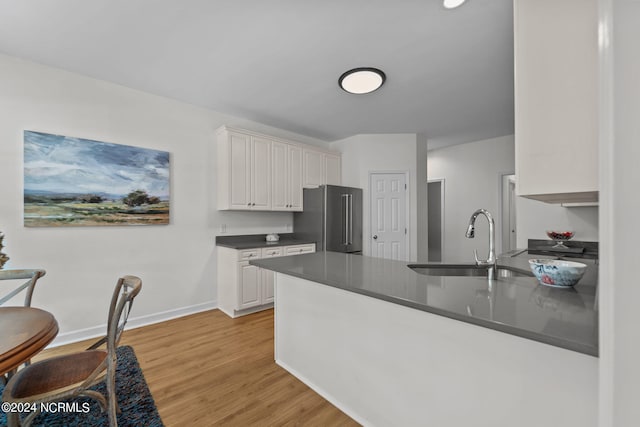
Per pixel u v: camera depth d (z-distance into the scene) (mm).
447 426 1232
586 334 798
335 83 2900
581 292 1232
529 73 1052
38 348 1114
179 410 1712
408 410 1383
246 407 1744
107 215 2830
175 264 3311
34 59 2457
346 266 1927
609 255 584
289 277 2152
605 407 590
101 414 1669
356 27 2039
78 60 2475
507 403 1056
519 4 1078
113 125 2885
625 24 562
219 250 3617
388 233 4652
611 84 576
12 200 2389
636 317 557
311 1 1786
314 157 4441
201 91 3082
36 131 2484
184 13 1896
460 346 1189
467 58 2447
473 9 1857
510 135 4879
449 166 5695
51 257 2557
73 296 2664
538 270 1352
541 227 3357
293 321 2111
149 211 3092
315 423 1612
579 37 958
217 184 3645
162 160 3184
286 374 2111
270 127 4258
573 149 964
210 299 3592
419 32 2098
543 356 969
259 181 3748
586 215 3090
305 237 4250
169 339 2707
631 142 558
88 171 2727
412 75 2734
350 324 1681
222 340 2695
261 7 1837
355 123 4156
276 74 2713
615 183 574
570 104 971
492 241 1839
